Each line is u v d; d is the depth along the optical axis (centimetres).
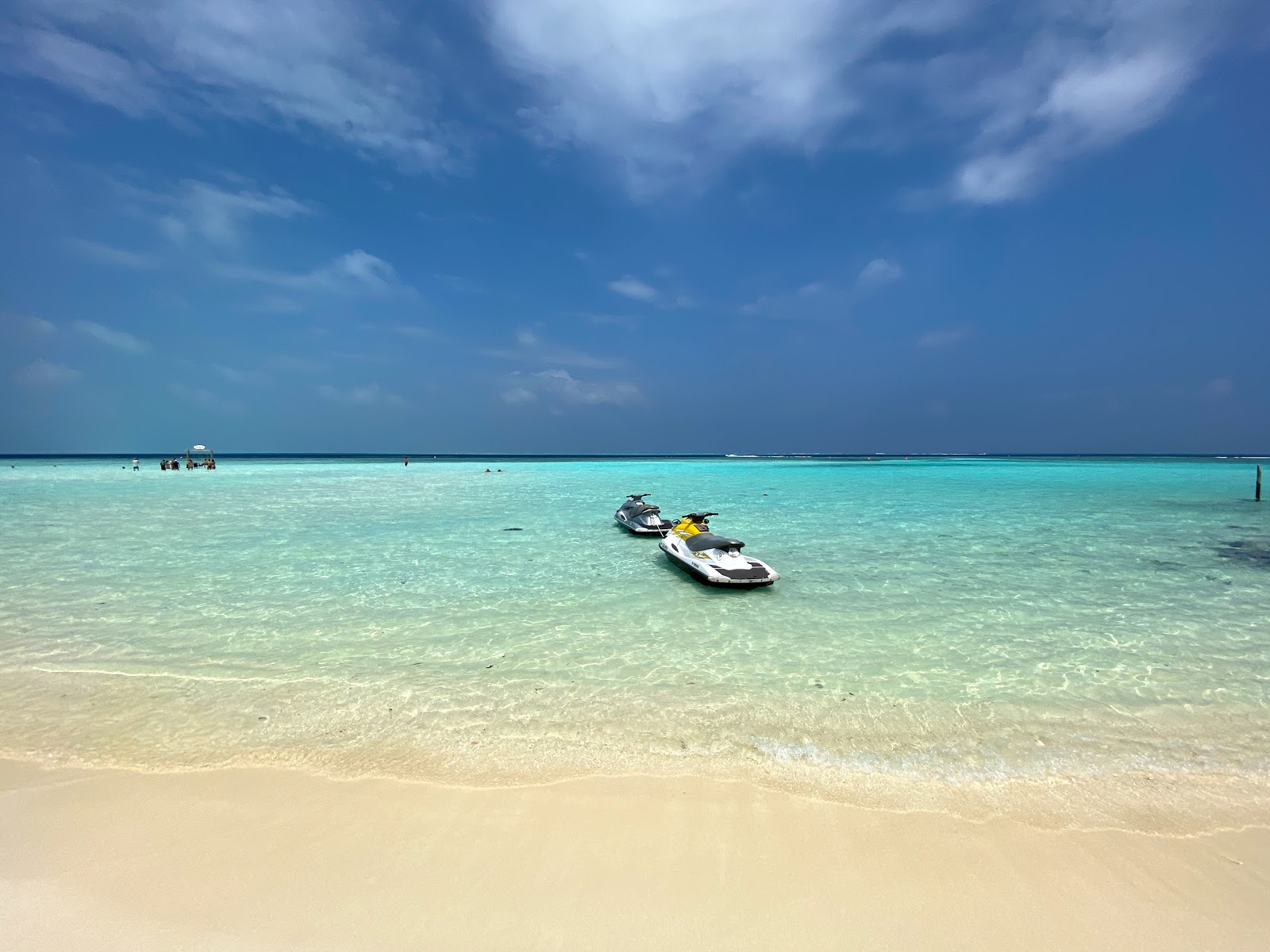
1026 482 3719
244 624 853
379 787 432
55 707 577
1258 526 1747
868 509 2214
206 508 2259
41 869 338
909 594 1007
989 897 326
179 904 311
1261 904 326
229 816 393
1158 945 296
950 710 581
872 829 389
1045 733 536
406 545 1461
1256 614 895
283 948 284
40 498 2603
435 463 8781
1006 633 812
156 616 884
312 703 590
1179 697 615
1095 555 1326
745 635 804
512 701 599
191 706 581
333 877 333
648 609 926
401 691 621
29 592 1021
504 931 296
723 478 4134
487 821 389
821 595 1005
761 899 321
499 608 934
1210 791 446
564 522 1886
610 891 325
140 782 436
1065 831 392
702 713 571
